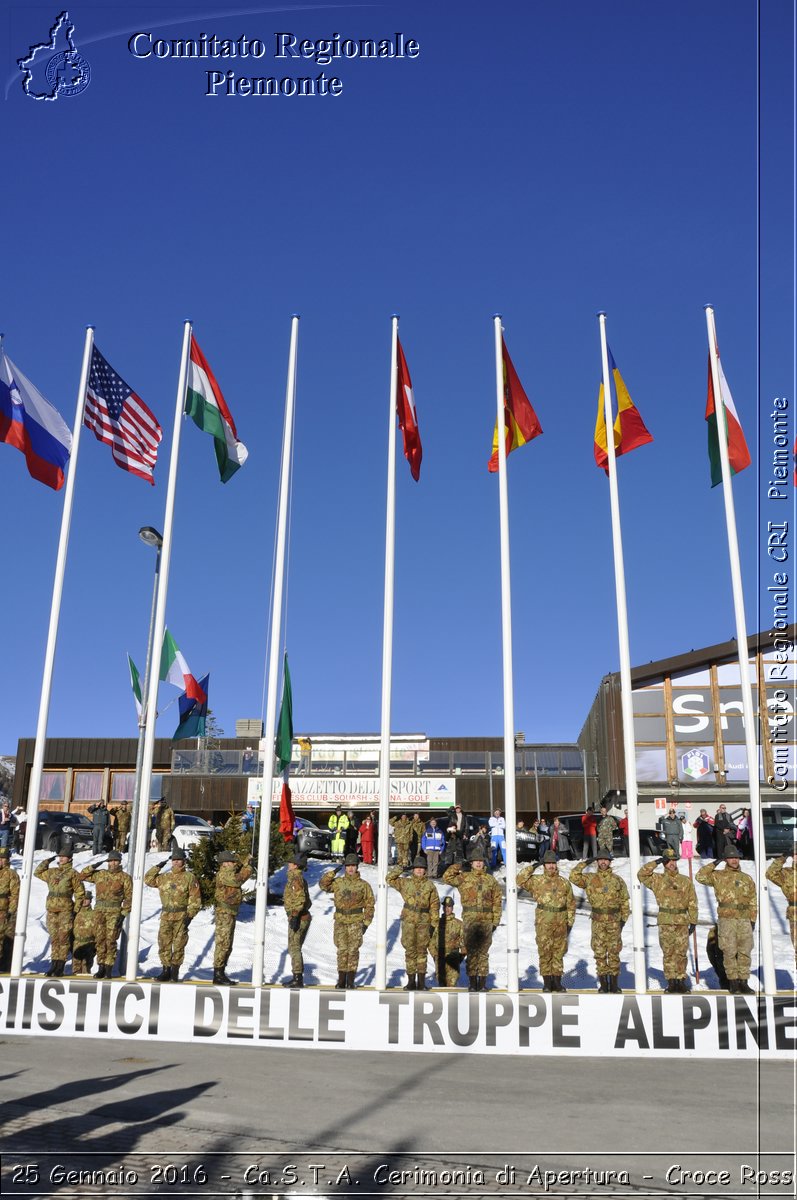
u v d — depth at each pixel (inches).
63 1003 523.2
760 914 490.0
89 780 1776.6
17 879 632.4
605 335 589.3
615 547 558.3
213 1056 457.4
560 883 560.4
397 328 605.3
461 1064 445.7
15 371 589.0
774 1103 362.3
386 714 547.2
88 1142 296.7
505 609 554.9
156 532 697.0
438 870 968.3
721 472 566.9
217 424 636.1
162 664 768.3
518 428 588.1
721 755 1221.1
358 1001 495.8
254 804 1239.5
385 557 571.8
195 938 739.4
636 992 489.1
